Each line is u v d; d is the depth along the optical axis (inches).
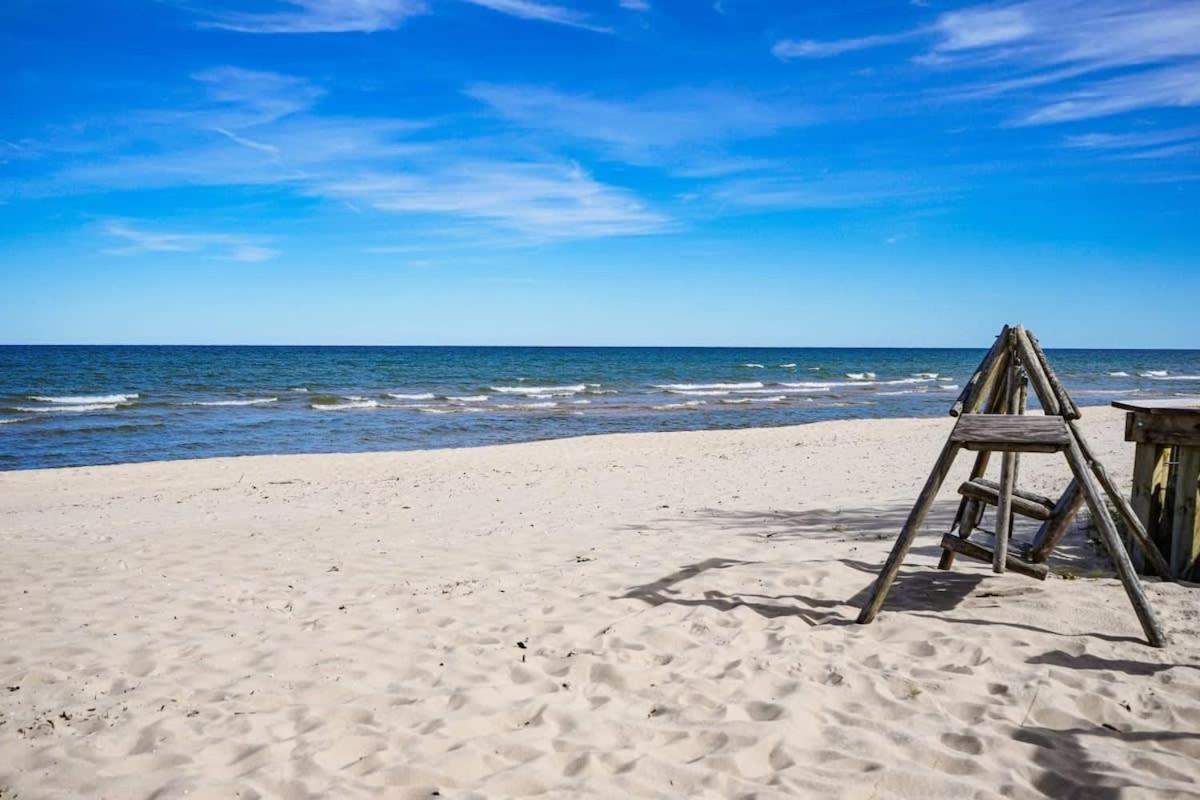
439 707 164.4
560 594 243.0
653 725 153.1
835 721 151.1
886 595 213.8
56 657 199.6
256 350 5964.6
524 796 128.2
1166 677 161.0
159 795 130.7
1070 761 132.3
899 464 573.6
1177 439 223.1
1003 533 217.3
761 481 500.4
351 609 235.1
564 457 721.0
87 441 952.3
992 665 172.2
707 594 235.1
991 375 209.9
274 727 156.4
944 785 126.4
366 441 973.2
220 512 448.5
